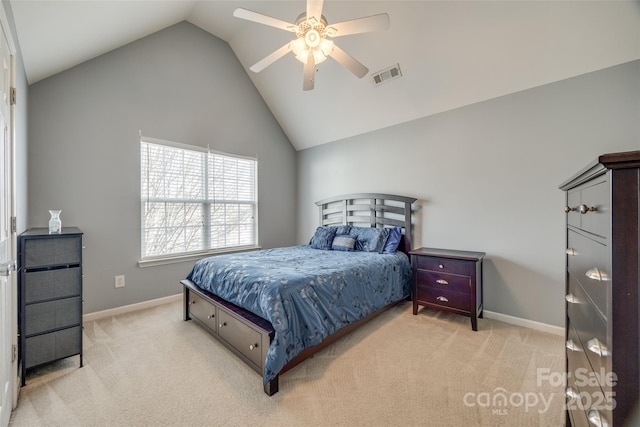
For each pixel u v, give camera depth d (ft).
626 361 2.23
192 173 12.06
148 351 7.34
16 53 6.01
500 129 9.30
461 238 10.25
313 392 5.72
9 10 5.20
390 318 9.57
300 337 6.21
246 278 7.18
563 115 8.13
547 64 8.04
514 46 8.09
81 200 9.24
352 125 13.29
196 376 6.27
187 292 9.35
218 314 7.66
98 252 9.60
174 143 11.36
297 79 12.61
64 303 6.53
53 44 7.20
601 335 2.60
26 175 7.80
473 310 8.62
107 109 9.75
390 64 10.15
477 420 4.95
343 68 11.09
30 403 5.40
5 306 4.83
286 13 10.27
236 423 4.91
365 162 13.26
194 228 12.14
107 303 9.77
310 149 15.83
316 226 15.56
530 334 8.31
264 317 6.21
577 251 3.63
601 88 7.54
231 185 13.50
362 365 6.70
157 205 11.05
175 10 10.01
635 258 2.19
